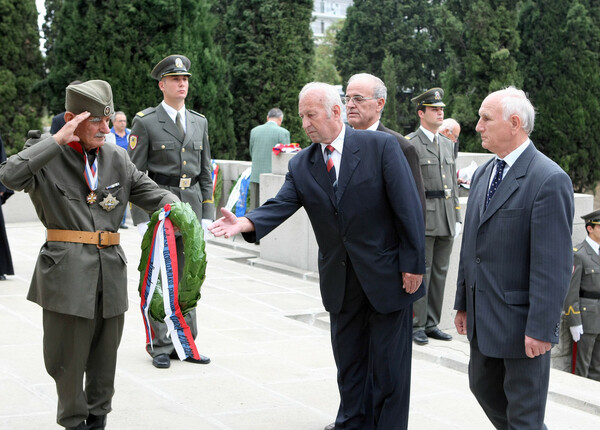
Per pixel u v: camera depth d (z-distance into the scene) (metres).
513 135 3.43
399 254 3.78
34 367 5.24
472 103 21.81
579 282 7.42
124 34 15.08
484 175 3.62
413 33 33.31
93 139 3.57
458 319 3.82
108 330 3.75
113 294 3.69
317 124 3.75
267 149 10.57
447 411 4.71
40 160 3.36
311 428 4.31
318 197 3.82
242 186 10.84
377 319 3.85
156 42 15.30
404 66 32.91
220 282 8.39
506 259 3.42
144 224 5.64
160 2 15.00
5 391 4.75
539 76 21.84
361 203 3.74
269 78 19.53
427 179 6.26
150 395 4.77
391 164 3.74
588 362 7.53
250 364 5.50
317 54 40.97
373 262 3.76
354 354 3.99
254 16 19.53
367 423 4.06
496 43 21.52
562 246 3.28
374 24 32.94
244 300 7.55
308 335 6.39
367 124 4.91
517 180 3.41
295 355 5.77
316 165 3.84
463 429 4.41
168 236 3.84
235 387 4.98
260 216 3.82
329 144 3.82
